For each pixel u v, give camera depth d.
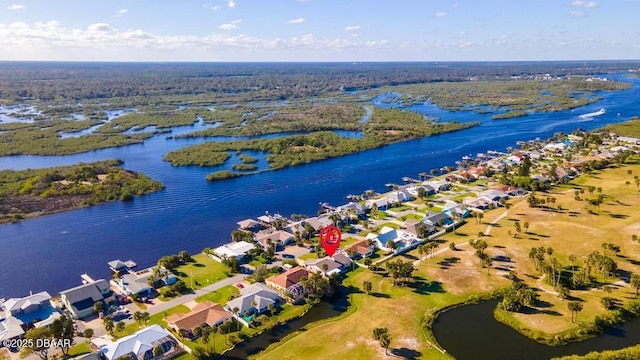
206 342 106.75
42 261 154.38
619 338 106.75
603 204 192.75
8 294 133.50
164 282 136.50
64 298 122.06
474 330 111.56
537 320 113.75
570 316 114.69
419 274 139.50
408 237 166.38
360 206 198.75
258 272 139.50
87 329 109.12
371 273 141.75
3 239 171.62
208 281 138.62
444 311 120.00
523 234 166.12
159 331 107.81
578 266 140.25
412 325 113.31
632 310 114.94
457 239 164.88
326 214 189.12
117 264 146.50
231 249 155.00
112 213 199.00
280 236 168.00
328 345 105.75
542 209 191.25
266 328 112.88
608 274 132.62
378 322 114.94
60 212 199.38
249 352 104.25
